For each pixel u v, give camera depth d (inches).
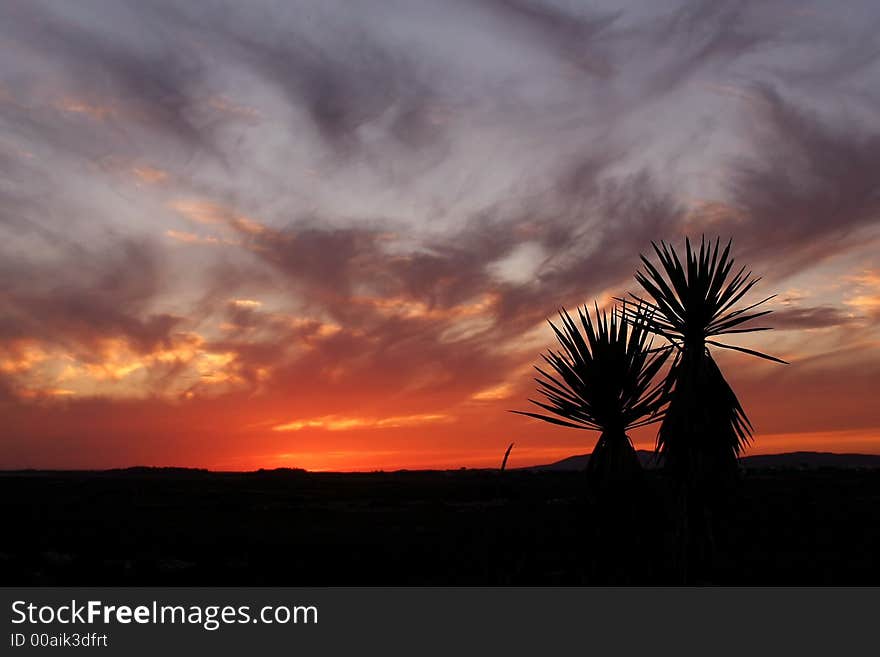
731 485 456.1
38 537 1257.4
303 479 5191.9
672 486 457.1
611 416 466.0
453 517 1691.7
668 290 472.7
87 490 3395.7
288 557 985.5
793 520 1320.1
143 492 3218.5
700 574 466.6
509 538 1083.9
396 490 3186.5
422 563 871.1
